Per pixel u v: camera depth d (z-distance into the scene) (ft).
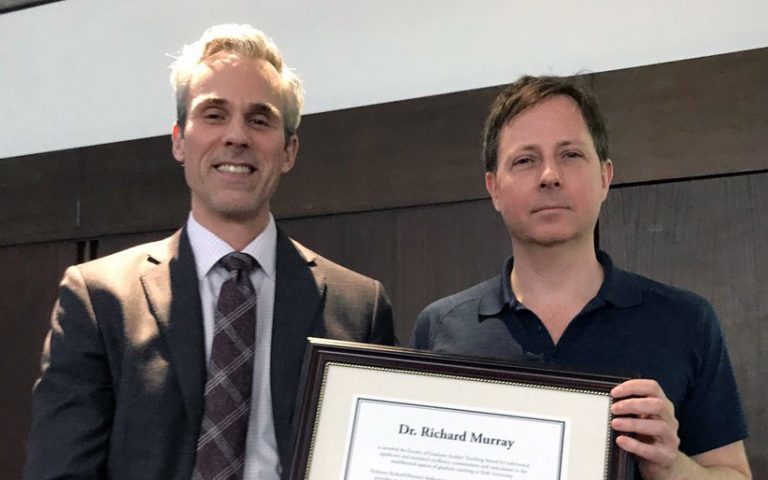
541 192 4.37
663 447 3.84
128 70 8.55
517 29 7.14
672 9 6.72
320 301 4.87
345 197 7.33
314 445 4.16
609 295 4.47
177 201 7.96
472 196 6.92
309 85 7.75
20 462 8.11
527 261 4.60
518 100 4.62
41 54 8.96
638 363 4.30
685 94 6.48
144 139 8.20
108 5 8.73
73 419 4.32
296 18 7.90
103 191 8.28
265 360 4.67
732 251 6.26
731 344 6.17
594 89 6.72
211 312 4.71
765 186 6.25
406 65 7.45
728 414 4.40
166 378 4.39
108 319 4.51
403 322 7.04
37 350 8.30
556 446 3.97
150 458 4.27
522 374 4.11
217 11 8.23
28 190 8.59
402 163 7.19
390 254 7.17
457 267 6.93
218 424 4.34
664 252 6.43
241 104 4.82
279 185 7.55
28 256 8.55
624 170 6.56
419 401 4.17
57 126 8.77
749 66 6.36
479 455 4.03
